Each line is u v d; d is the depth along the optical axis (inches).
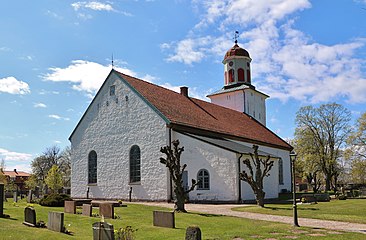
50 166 3316.9
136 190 1256.8
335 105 2162.9
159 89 1486.2
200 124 1347.2
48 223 650.8
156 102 1306.6
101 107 1392.7
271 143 1731.1
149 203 1162.0
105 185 1339.8
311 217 831.7
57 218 631.2
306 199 1189.7
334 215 857.5
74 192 1419.8
